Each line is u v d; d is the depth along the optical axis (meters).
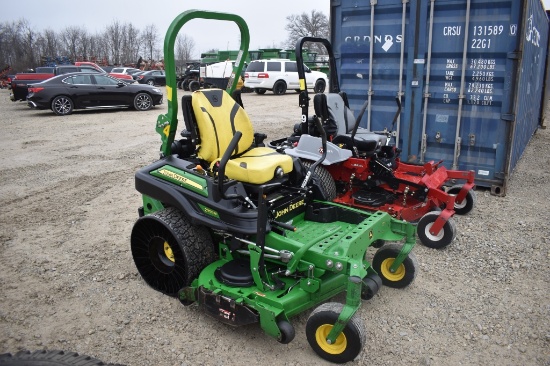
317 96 5.43
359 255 3.52
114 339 3.44
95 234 5.35
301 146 5.32
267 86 22.17
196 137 4.05
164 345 3.38
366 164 5.35
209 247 3.77
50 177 7.70
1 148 9.95
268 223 3.50
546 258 4.70
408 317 3.71
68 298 3.99
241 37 4.46
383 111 7.15
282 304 3.12
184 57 51.69
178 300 3.97
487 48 6.21
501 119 6.34
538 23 8.50
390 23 6.76
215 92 4.21
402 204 5.43
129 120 13.84
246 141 4.32
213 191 3.59
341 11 7.15
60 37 54.62
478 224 5.61
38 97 14.56
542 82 12.22
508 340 3.42
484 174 6.64
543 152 9.80
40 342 3.40
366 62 7.14
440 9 6.37
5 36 52.84
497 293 4.05
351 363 3.17
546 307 3.82
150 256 4.05
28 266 4.55
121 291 4.11
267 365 3.17
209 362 3.20
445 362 3.19
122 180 7.51
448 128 6.71
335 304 3.12
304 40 5.25
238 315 3.26
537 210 6.09
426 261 4.67
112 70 29.25
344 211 4.18
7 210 6.15
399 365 3.16
